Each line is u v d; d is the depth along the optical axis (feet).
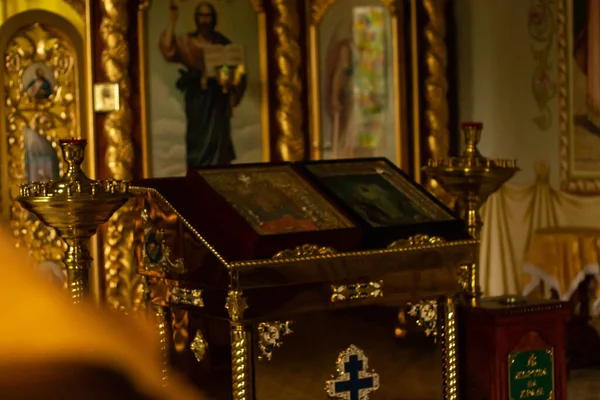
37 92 17.90
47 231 17.95
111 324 1.55
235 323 9.22
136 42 18.47
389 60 20.80
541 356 11.66
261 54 19.61
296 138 19.85
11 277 1.46
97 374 1.47
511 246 21.09
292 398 9.80
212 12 19.13
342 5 20.42
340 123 20.42
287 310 9.55
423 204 11.27
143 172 18.47
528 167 21.50
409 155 20.99
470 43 21.43
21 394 1.42
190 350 10.20
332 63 20.34
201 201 10.07
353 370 10.28
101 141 18.25
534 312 11.54
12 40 17.70
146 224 10.71
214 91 19.19
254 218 9.70
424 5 21.06
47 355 1.44
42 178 17.95
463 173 12.37
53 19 17.95
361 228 10.12
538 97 21.76
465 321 11.62
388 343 10.60
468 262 10.94
